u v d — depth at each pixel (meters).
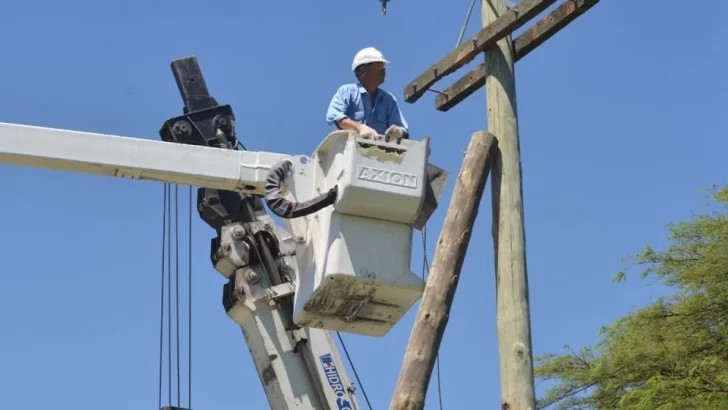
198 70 12.52
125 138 8.57
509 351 8.19
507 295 8.31
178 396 12.43
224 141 11.98
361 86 8.77
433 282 7.90
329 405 11.86
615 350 15.23
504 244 8.44
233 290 12.06
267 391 12.01
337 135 8.06
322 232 8.16
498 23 8.81
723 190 15.55
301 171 8.30
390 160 7.94
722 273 14.97
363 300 8.13
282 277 12.14
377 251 8.00
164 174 8.62
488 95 8.91
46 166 8.51
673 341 14.88
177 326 12.68
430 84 9.45
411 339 7.72
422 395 7.54
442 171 8.20
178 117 12.04
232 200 12.27
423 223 8.21
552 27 8.78
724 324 14.98
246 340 12.12
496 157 8.66
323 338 12.10
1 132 8.41
